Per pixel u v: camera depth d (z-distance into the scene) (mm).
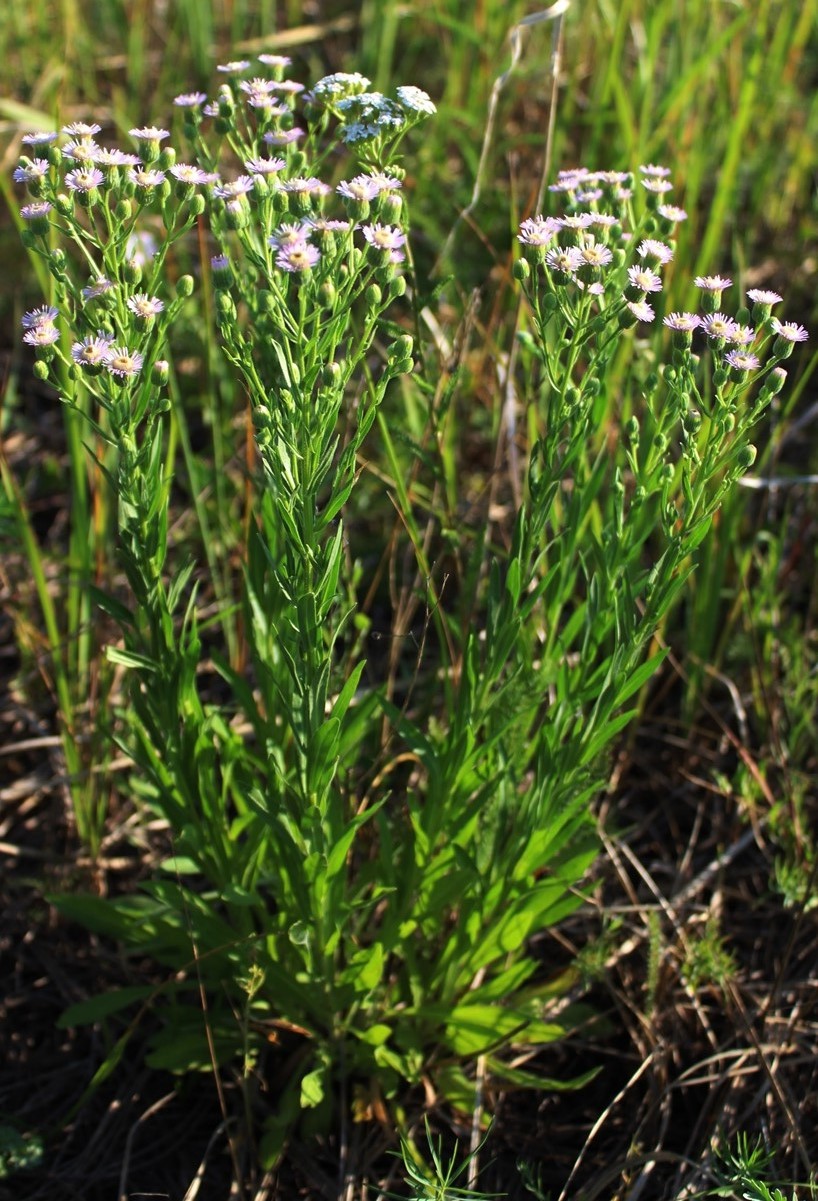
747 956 826
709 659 948
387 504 1012
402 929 713
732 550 962
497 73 1271
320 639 623
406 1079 761
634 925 831
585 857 705
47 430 1149
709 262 970
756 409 606
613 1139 745
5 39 1450
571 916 834
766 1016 764
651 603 619
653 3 1273
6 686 958
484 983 786
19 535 809
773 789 887
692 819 899
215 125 678
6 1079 775
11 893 857
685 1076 748
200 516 844
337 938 683
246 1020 681
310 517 593
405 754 791
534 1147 741
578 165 1273
